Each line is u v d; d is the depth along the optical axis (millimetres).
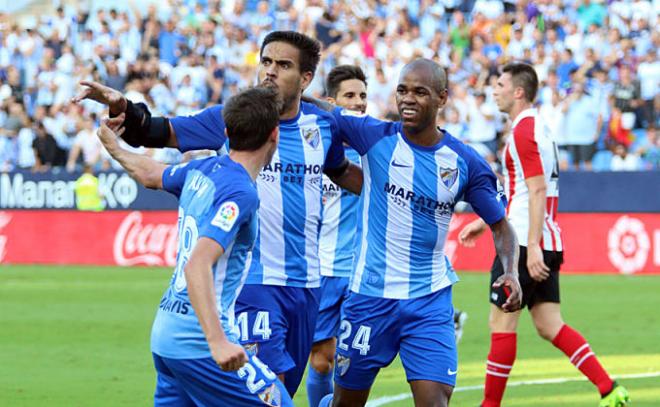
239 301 20109
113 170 65875
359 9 77188
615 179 58281
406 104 19672
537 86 26578
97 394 28281
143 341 37656
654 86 64625
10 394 28219
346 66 26859
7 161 72625
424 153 20125
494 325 25609
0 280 57812
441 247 20625
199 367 16031
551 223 26156
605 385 25391
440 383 19938
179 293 16141
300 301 20609
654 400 27469
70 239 66562
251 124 16188
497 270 25438
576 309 45688
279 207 20266
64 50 78000
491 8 74812
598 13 73312
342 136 20859
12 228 67562
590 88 65125
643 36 71750
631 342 37406
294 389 21281
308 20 77188
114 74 75625
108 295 51000
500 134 66062
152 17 78812
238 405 16250
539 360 34156
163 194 65188
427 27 76625
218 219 15469
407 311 20281
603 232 58656
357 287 20734
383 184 20375
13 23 81438
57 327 40969
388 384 29781
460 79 70500
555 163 26109
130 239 65562
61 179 66625
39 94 75750
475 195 20469
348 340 20859
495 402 25547
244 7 81312
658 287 52781
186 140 19641
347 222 25891
